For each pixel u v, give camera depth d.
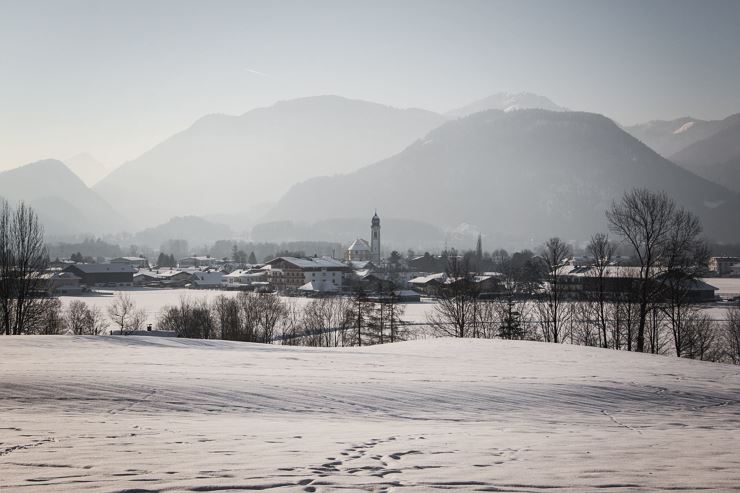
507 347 45.22
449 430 16.86
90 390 22.25
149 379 24.94
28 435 14.32
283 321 94.62
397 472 11.07
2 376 24.50
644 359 39.88
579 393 26.11
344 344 79.19
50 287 123.75
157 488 9.68
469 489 9.97
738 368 36.88
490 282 144.25
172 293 186.12
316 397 22.92
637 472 11.34
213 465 11.34
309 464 11.55
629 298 56.75
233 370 29.39
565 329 73.81
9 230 62.34
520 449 13.67
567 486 10.27
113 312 106.69
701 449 14.09
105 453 12.31
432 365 34.72
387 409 21.45
